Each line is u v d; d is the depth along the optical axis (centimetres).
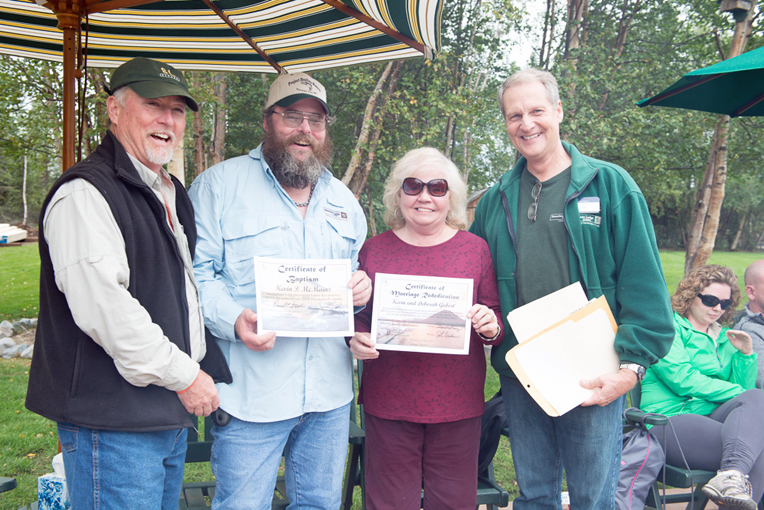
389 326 209
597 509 218
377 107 946
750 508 242
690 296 321
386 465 219
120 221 163
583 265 212
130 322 156
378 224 1130
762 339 326
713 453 276
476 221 254
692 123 941
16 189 2902
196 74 780
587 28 1064
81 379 162
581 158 217
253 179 216
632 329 201
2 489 207
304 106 216
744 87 292
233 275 206
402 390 215
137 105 179
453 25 1037
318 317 198
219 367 198
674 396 308
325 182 229
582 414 211
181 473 202
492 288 227
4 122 878
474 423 222
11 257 1546
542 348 206
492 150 1005
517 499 238
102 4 229
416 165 218
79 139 236
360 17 237
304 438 218
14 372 593
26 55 302
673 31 1073
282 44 288
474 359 223
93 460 166
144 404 166
